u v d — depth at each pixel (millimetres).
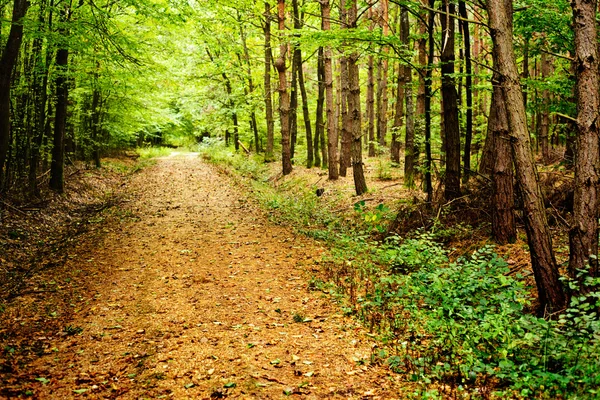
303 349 5148
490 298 5762
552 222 8180
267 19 22016
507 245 7605
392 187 14219
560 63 11547
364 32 8633
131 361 4906
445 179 10016
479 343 4941
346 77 18250
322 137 20391
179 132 43312
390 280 6348
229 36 24500
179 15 11945
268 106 25438
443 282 5910
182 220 12641
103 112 21734
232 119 30781
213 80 27141
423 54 12680
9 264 8812
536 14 9141
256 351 5102
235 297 6930
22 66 13734
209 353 5062
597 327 4082
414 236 9172
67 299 6926
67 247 10008
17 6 10227
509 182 7684
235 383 4391
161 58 17953
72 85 15727
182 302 6754
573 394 3684
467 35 9414
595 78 4801
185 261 8875
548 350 4309
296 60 23031
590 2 4754
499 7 5309
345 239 9047
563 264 6125
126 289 7359
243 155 29906
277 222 12305
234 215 13305
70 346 5309
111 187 19141
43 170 16859
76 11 12211
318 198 15242
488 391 4031
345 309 6289
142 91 19844
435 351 4883
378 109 25938
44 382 4391
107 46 12031
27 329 5781
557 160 15586
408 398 4090
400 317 5879
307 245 9922
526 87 10445
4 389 4152
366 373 4582
